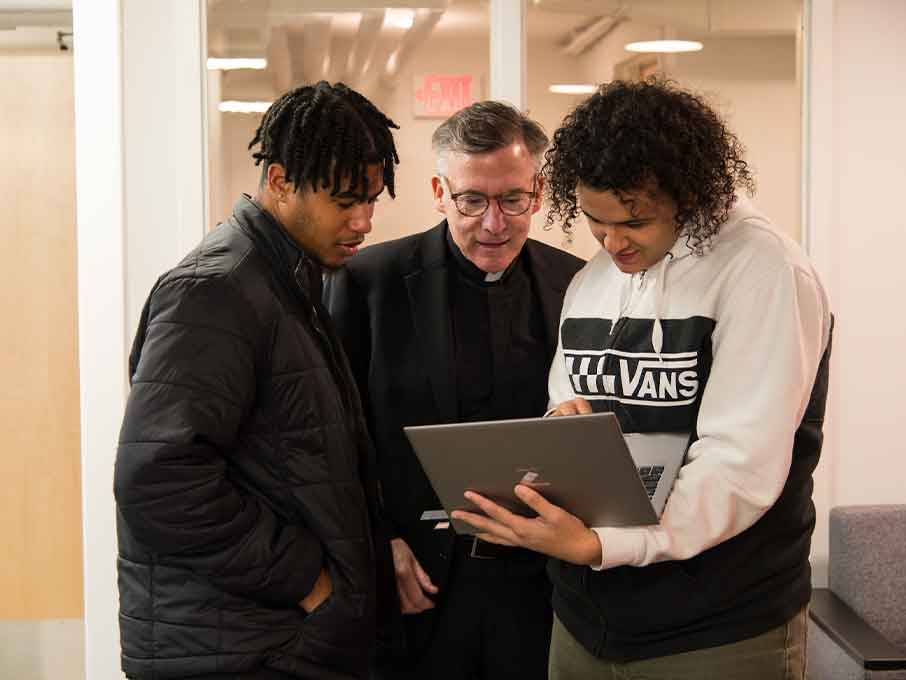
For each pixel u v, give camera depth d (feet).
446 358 7.60
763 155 10.23
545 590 7.70
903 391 10.48
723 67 10.12
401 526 7.72
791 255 5.69
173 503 5.70
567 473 5.75
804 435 6.02
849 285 10.39
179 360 5.79
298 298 6.29
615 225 5.65
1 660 12.09
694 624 6.02
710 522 5.68
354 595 6.23
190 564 5.89
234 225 6.31
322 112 6.18
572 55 10.02
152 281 9.97
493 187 7.05
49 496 12.05
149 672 6.00
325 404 6.20
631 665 6.24
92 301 9.89
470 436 5.79
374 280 7.84
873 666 8.27
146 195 9.92
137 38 9.80
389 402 7.67
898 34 10.23
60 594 12.12
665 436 6.00
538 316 7.83
